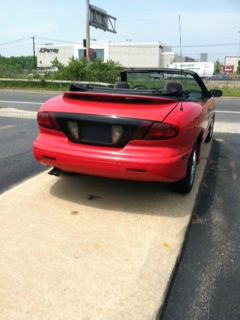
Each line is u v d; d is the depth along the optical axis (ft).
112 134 11.21
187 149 12.05
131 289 8.27
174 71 17.71
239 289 8.74
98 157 11.25
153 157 10.94
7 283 8.30
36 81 76.79
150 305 7.84
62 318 7.36
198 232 11.44
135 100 11.42
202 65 148.05
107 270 8.89
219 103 56.49
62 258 9.31
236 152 21.99
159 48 225.76
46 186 14.10
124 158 11.03
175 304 8.21
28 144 22.44
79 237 10.35
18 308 7.57
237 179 16.55
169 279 8.75
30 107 43.91
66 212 11.90
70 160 11.62
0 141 23.20
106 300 7.90
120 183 14.60
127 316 7.50
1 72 89.35
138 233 10.71
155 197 13.37
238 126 32.32
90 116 11.32
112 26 112.98
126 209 12.27
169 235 10.68
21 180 15.35
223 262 9.84
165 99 11.53
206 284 8.89
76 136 11.66
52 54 260.42
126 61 230.68
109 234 10.58
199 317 7.84
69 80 78.64
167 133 10.94
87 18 88.33
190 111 12.29
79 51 249.96
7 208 12.07
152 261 9.35
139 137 11.02
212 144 24.16
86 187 14.07
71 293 8.07
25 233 10.48
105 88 14.11
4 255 9.36
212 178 16.60
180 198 13.39
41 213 11.78
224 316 7.88
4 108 41.60
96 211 12.03
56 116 11.87
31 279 8.47
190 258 9.98
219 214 12.76
